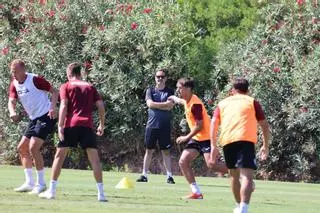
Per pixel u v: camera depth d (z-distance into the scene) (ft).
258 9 189.57
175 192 110.11
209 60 185.98
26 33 191.93
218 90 183.11
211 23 196.54
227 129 78.18
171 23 184.24
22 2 194.08
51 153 194.29
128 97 182.50
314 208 94.22
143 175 135.85
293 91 168.55
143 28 182.91
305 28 174.60
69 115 90.22
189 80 100.73
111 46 183.42
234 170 80.07
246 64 173.99
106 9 189.57
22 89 97.60
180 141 100.68
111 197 97.09
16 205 81.10
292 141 170.50
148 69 181.27
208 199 100.94
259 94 170.81
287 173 172.14
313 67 165.48
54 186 91.71
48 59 188.65
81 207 81.41
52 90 98.94
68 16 189.57
